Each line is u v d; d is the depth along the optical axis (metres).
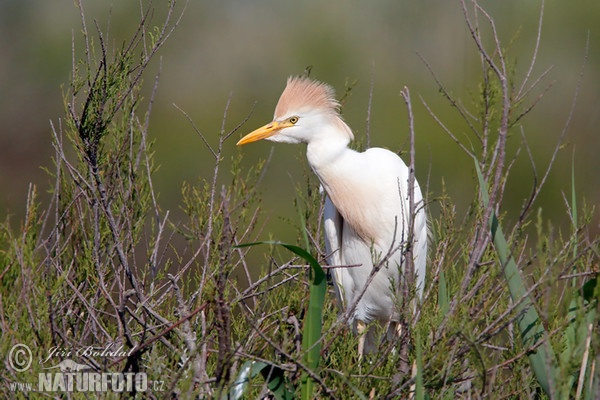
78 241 6.86
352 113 16.86
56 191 6.64
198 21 18.33
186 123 16.86
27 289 5.74
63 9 18.27
